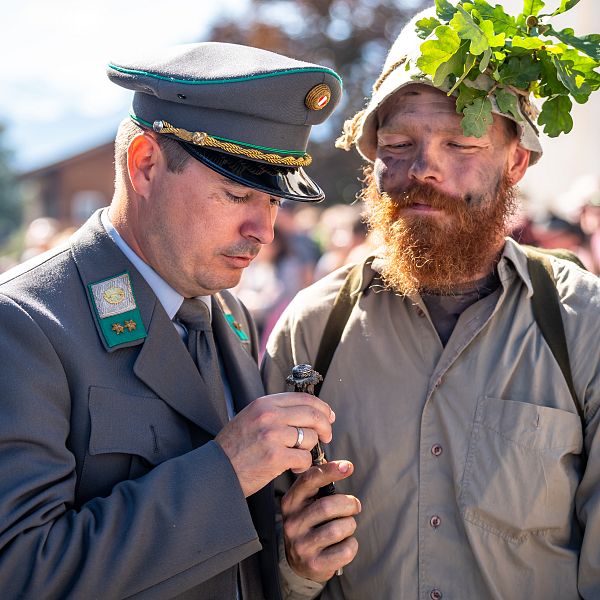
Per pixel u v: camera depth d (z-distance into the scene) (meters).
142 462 1.76
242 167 1.79
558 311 1.95
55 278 1.83
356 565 1.98
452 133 1.90
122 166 1.90
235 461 1.71
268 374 2.16
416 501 1.92
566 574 1.87
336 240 6.57
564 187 5.13
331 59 14.92
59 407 1.72
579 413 1.88
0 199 44.78
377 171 2.01
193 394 1.86
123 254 1.89
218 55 1.89
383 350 2.03
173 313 1.91
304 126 1.89
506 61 1.88
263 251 6.55
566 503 1.87
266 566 1.96
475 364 1.95
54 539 1.61
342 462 1.83
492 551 1.86
